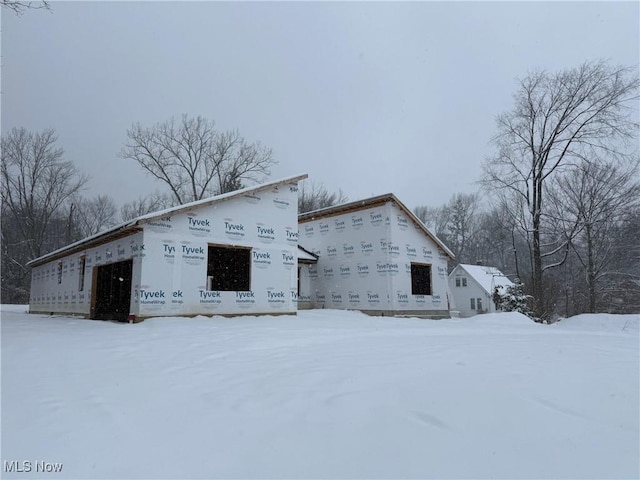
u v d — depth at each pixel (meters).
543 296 20.88
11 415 3.52
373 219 18.38
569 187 24.28
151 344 7.45
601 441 2.94
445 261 20.33
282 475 2.46
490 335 10.24
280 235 14.80
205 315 12.69
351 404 3.76
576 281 30.22
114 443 2.93
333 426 3.23
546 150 24.03
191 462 2.64
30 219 36.53
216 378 4.86
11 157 35.88
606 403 3.77
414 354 6.55
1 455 2.74
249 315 13.61
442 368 5.33
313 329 10.41
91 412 3.60
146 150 35.41
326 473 2.48
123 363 5.77
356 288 18.66
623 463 2.59
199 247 12.78
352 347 7.44
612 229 26.67
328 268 19.98
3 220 35.62
